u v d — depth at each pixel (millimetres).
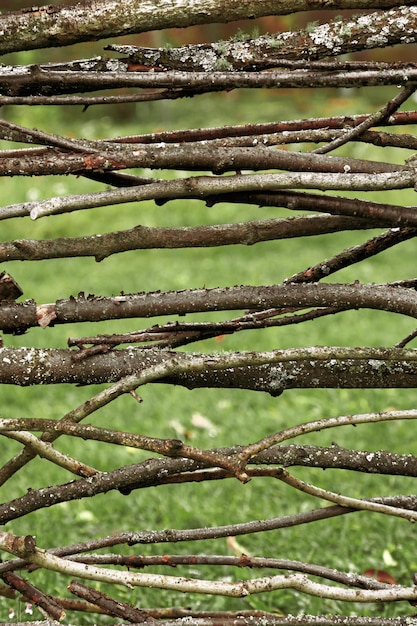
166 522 5547
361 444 6332
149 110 19344
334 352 4371
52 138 4363
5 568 4523
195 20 4336
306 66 4367
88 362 4426
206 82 4340
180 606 5184
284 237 4445
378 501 4586
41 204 4332
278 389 4477
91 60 4398
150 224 12688
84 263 11266
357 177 4352
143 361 4430
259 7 4340
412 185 4348
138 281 10258
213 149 4363
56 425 4371
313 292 4414
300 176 4355
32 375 4414
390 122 4449
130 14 4324
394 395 6980
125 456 6188
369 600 4445
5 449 6414
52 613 4527
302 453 4492
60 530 5543
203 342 8133
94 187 13594
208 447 6289
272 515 5566
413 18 4355
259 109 18875
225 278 10180
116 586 5246
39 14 4324
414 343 7980
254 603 5152
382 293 4414
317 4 4344
